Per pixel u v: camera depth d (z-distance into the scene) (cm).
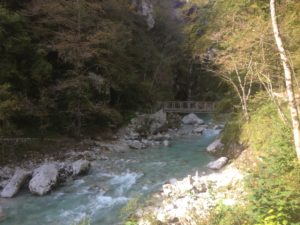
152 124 2531
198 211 898
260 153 1271
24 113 1794
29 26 2059
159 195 1223
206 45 2016
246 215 700
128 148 2069
